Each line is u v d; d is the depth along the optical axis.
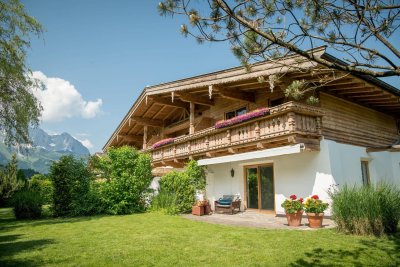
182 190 13.65
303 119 10.24
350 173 10.94
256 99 14.41
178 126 20.64
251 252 5.76
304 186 11.00
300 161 11.27
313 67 4.15
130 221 10.36
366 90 11.87
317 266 4.90
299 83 4.13
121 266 5.02
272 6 4.05
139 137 26.58
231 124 12.21
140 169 14.00
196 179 14.39
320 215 8.49
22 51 12.16
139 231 8.26
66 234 8.02
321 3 3.89
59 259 5.44
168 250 6.02
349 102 13.34
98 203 12.96
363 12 3.59
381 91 11.97
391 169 13.30
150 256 5.59
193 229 8.48
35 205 12.27
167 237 7.32
